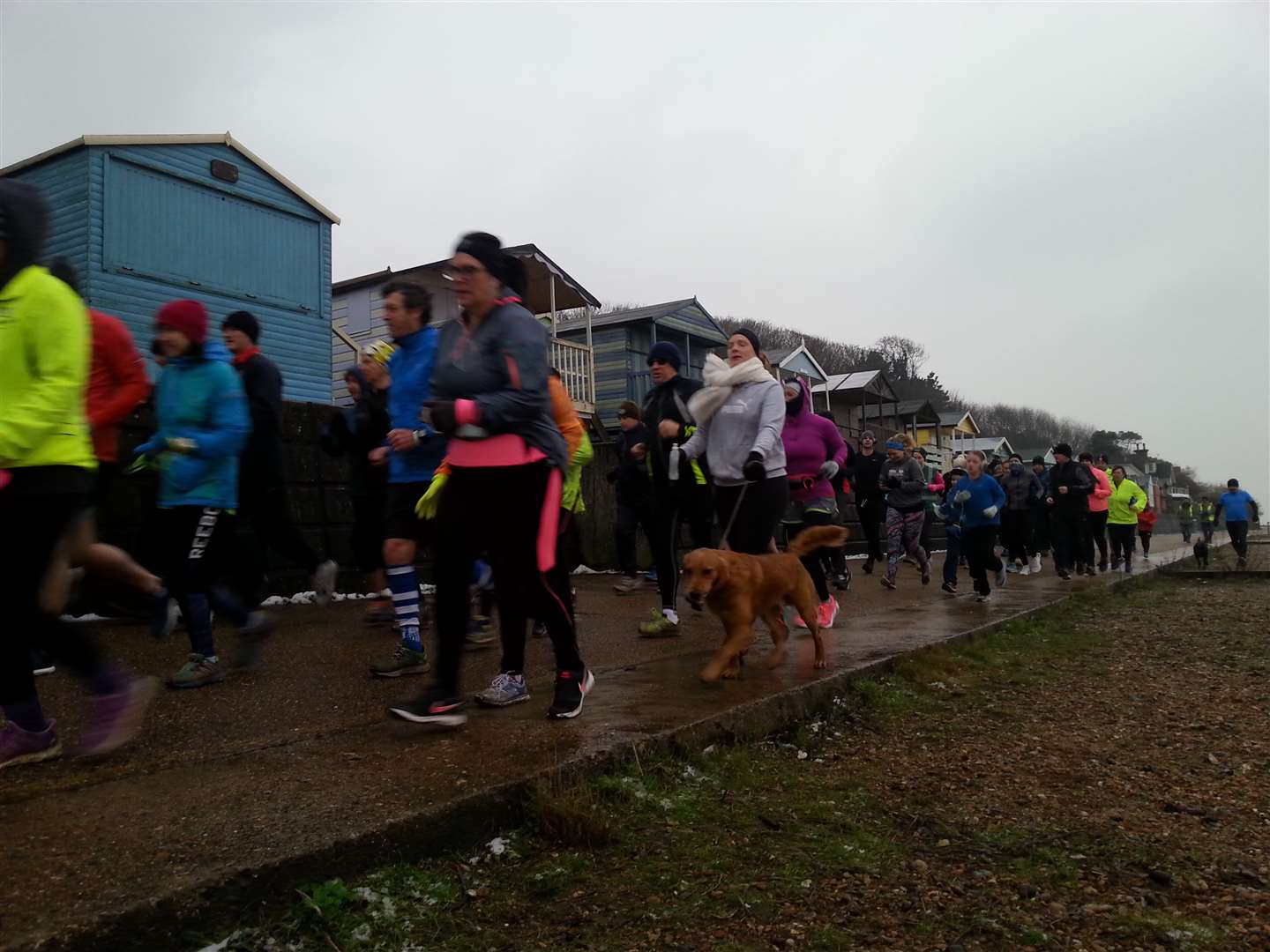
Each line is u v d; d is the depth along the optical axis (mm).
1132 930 2355
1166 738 4363
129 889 2004
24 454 2578
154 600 4652
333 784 2750
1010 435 113562
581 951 2172
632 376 24672
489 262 3301
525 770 2893
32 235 2689
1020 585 11062
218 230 14531
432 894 2352
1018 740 4266
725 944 2223
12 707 2906
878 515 12734
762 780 3434
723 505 5336
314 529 7465
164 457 4180
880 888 2578
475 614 5453
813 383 33781
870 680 4969
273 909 2152
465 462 3336
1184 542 33688
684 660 5121
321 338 16156
